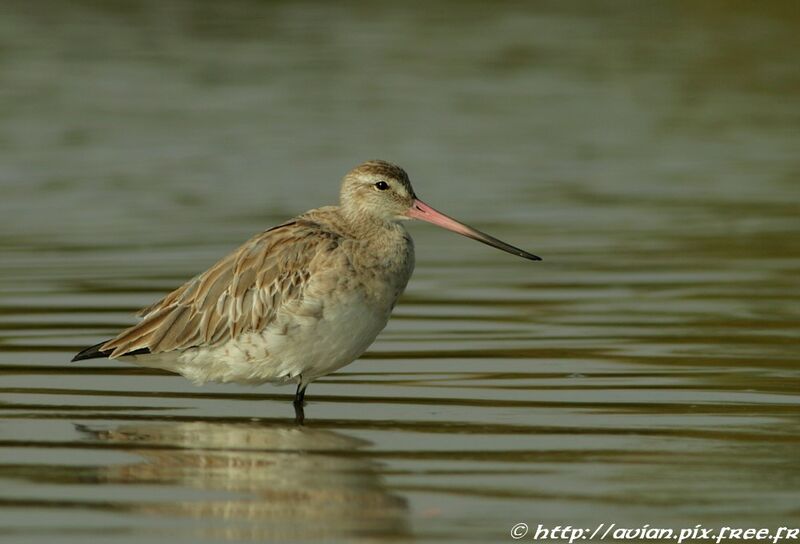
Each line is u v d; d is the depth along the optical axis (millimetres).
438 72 34406
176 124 28953
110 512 10234
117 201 22781
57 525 9961
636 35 38656
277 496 10570
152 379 14227
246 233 20625
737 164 25844
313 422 12617
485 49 36969
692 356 14672
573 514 10172
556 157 26422
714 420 12461
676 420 12477
